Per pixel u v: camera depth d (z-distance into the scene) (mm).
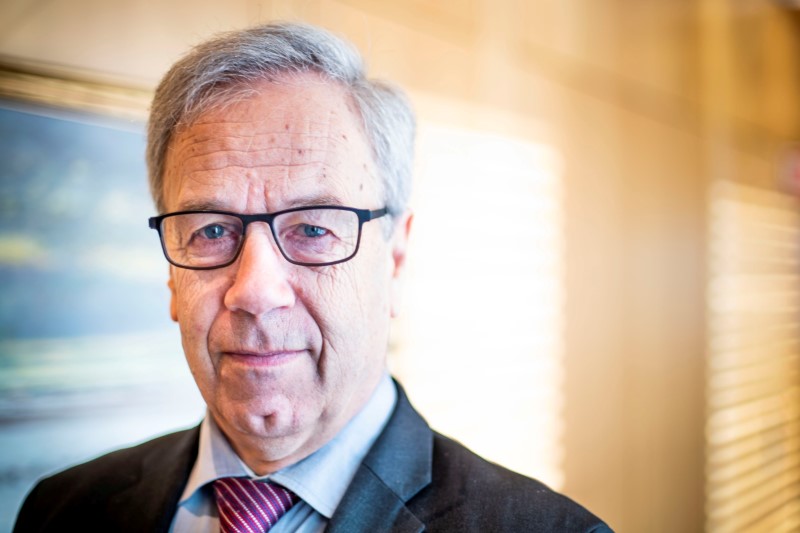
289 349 728
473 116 2002
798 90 4562
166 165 806
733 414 3566
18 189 1236
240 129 726
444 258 1884
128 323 1378
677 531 3072
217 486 826
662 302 2953
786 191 4227
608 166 2582
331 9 1614
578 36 2432
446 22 1935
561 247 2312
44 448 1274
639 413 2787
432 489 799
